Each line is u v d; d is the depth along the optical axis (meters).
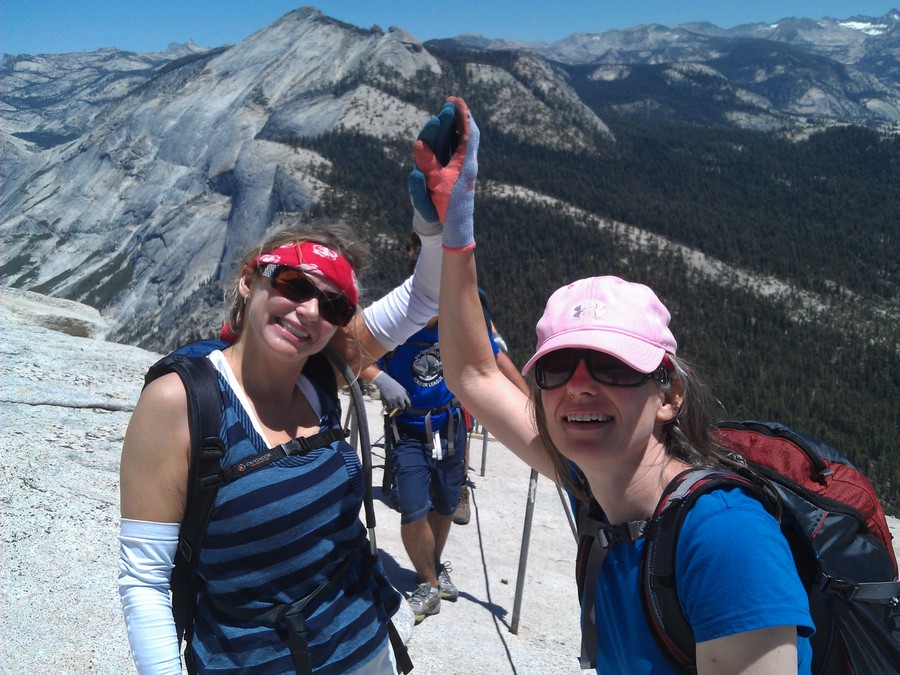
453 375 1.26
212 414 1.05
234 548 1.06
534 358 0.97
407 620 2.39
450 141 1.13
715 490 0.89
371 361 1.36
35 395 3.24
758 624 0.79
